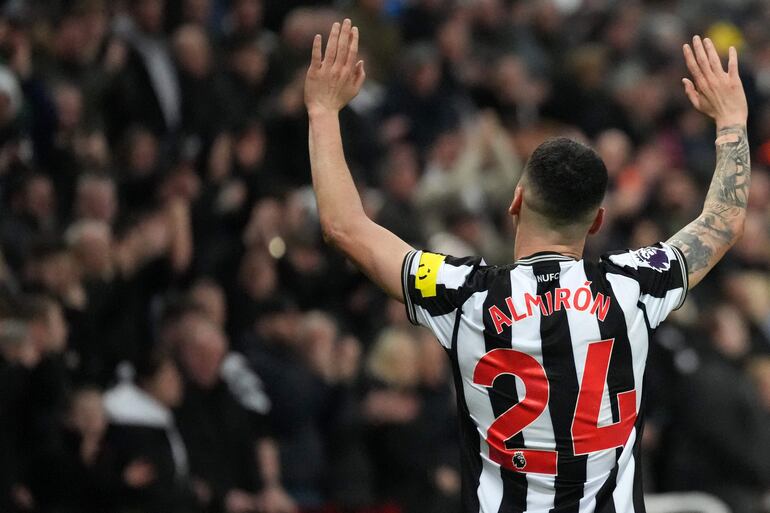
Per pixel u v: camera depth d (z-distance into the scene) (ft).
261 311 111.45
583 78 168.55
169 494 93.91
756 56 208.44
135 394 95.91
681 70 187.01
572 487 43.24
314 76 46.68
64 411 90.43
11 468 87.51
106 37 127.95
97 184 109.29
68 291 98.68
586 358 43.42
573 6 204.95
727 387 114.11
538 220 44.83
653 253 45.37
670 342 116.57
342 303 120.67
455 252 128.36
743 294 134.00
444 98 149.59
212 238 117.39
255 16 140.77
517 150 154.81
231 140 122.93
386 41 158.92
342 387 108.99
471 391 44.11
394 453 107.14
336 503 105.09
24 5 131.44
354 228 45.27
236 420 101.14
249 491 101.04
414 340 110.73
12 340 88.17
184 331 99.71
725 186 47.09
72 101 117.08
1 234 104.53
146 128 127.54
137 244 107.14
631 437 43.98
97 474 90.99
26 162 111.86
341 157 46.11
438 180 137.69
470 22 172.96
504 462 43.65
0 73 112.78
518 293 43.91
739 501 112.57
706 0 218.18
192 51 130.82
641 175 155.63
